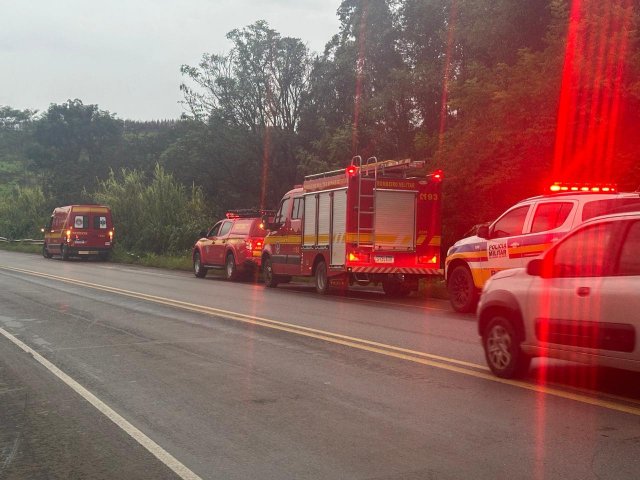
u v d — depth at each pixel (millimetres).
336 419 6684
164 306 15945
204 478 5184
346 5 41219
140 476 5246
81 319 13750
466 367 9039
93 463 5539
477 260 14602
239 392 7785
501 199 22203
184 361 9547
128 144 84812
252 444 5953
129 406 7242
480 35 26203
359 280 18547
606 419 6598
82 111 92312
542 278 7934
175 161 50219
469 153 21719
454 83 24031
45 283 22312
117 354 10078
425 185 18469
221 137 47156
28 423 6676
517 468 5277
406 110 37750
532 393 7637
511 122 20422
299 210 20578
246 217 25656
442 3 35781
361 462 5469
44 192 68062
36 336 11711
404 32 38625
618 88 18391
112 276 26188
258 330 12312
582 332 7383
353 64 40531
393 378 8422
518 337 8188
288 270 21000
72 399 7555
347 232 18000
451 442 5938
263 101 47000
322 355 9922
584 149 18859
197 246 26906
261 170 48219
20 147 129125
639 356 6832
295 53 46688
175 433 6297
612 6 18672
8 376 8688
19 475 5312
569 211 12891
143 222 40250
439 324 13133
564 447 5770
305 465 5422
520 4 24609
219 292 19828
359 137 38250
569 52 18938
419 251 18391
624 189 18172
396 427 6402
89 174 78000
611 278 7180
